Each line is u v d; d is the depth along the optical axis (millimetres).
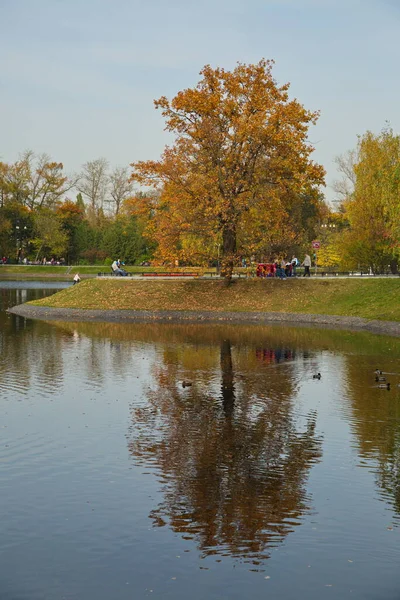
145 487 15656
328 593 11367
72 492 15352
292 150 52344
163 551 12688
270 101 52688
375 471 16719
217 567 12172
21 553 12641
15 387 25844
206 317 51094
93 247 122500
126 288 57188
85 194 131625
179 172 53250
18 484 15812
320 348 35656
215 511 14391
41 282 98625
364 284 53125
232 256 55188
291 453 18047
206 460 17500
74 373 28594
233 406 23016
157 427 20469
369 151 65938
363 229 66250
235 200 51469
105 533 13414
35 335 40781
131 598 11242
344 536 13297
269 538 13203
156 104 53094
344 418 21453
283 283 55656
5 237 117000
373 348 35594
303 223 96125
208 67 52812
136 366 30266
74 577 11844
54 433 19766
